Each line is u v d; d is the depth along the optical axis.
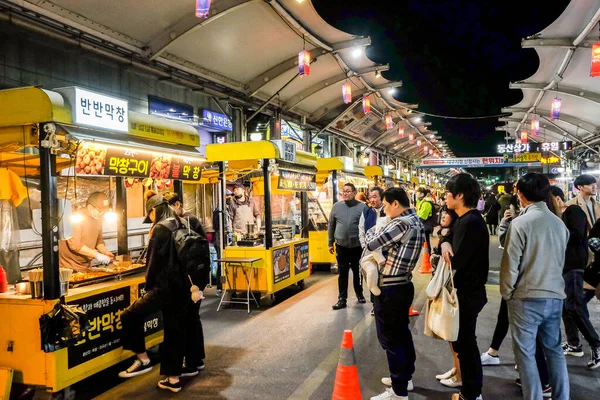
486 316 6.05
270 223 7.13
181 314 4.03
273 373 4.29
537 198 3.15
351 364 3.38
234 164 7.91
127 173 4.64
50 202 3.62
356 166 12.15
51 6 6.79
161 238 4.04
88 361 3.96
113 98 4.12
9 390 3.61
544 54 11.82
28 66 6.94
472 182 3.29
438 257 4.02
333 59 12.11
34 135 3.66
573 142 24.25
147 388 4.06
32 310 3.65
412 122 23.61
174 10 7.95
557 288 3.05
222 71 10.80
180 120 10.16
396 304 3.49
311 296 7.62
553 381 3.13
